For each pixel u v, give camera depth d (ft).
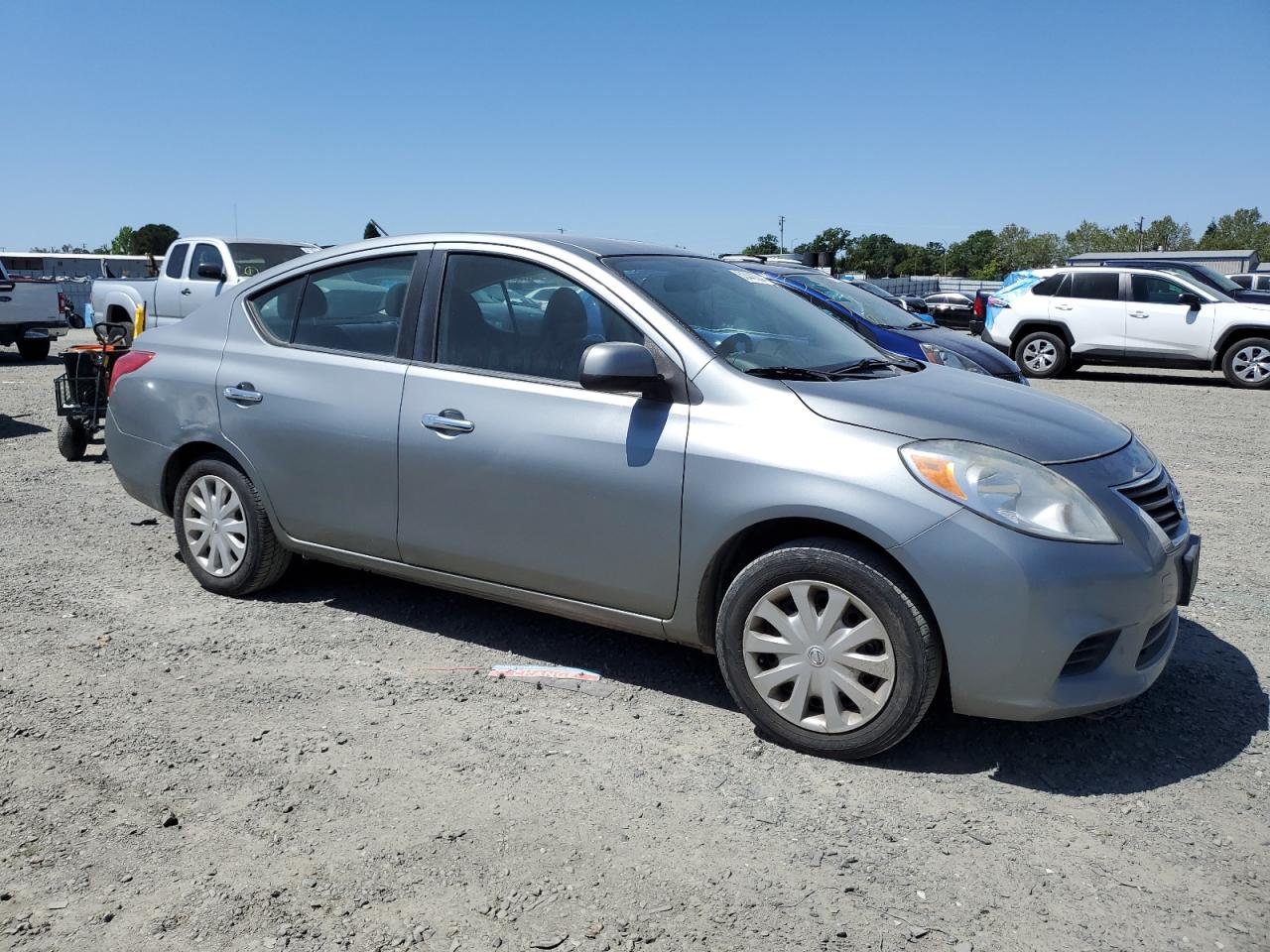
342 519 14.17
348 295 14.49
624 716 12.03
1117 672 10.46
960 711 10.52
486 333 13.16
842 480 10.48
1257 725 11.87
